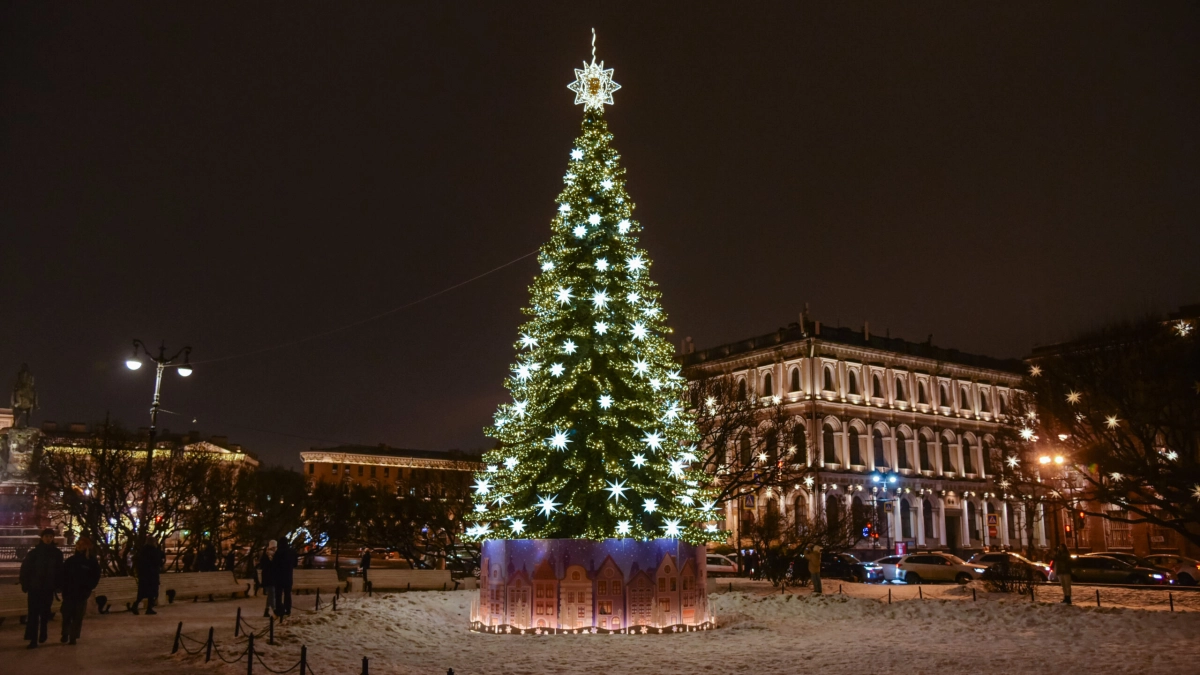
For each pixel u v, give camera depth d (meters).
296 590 31.09
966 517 97.44
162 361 34.16
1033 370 35.94
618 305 23.42
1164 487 30.56
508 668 16.34
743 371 95.88
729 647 18.77
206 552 34.62
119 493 38.38
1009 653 17.83
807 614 24.75
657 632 20.84
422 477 52.47
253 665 15.17
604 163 24.72
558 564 20.98
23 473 54.50
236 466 57.88
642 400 22.94
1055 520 52.06
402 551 50.44
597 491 22.02
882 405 93.62
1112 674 15.52
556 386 22.83
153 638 18.39
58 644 17.19
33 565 16.86
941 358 100.62
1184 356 31.02
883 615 24.19
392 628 20.33
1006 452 37.97
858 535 68.62
